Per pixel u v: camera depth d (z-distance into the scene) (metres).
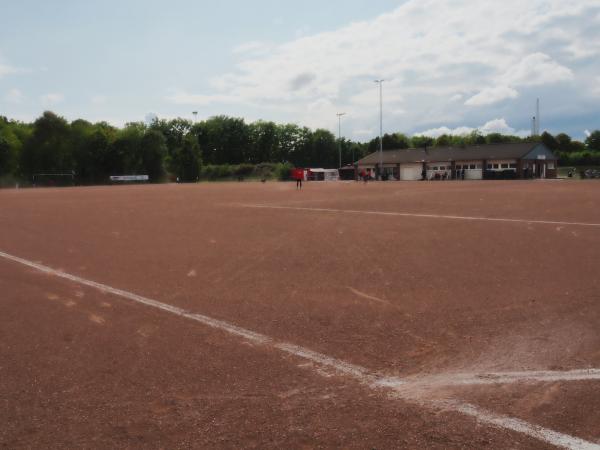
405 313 5.66
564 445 2.90
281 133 146.88
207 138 139.62
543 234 11.66
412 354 4.39
